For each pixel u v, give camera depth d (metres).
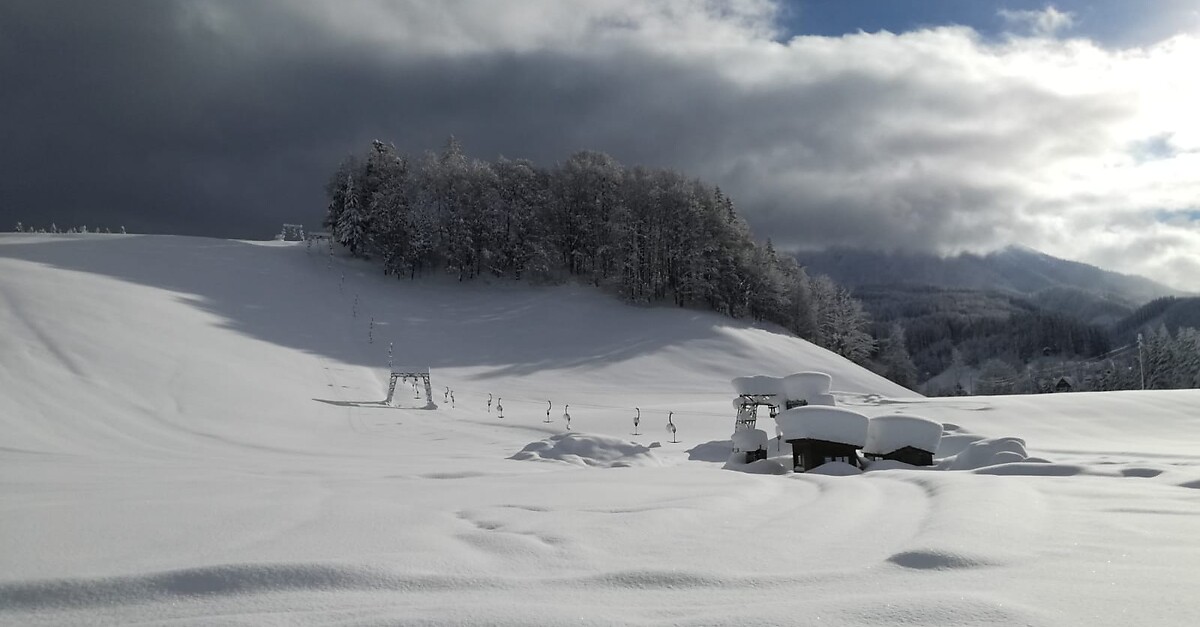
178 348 34.38
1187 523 5.82
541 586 4.21
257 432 25.09
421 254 69.44
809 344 65.56
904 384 95.00
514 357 52.53
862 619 3.41
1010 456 13.91
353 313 56.34
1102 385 85.00
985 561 4.52
